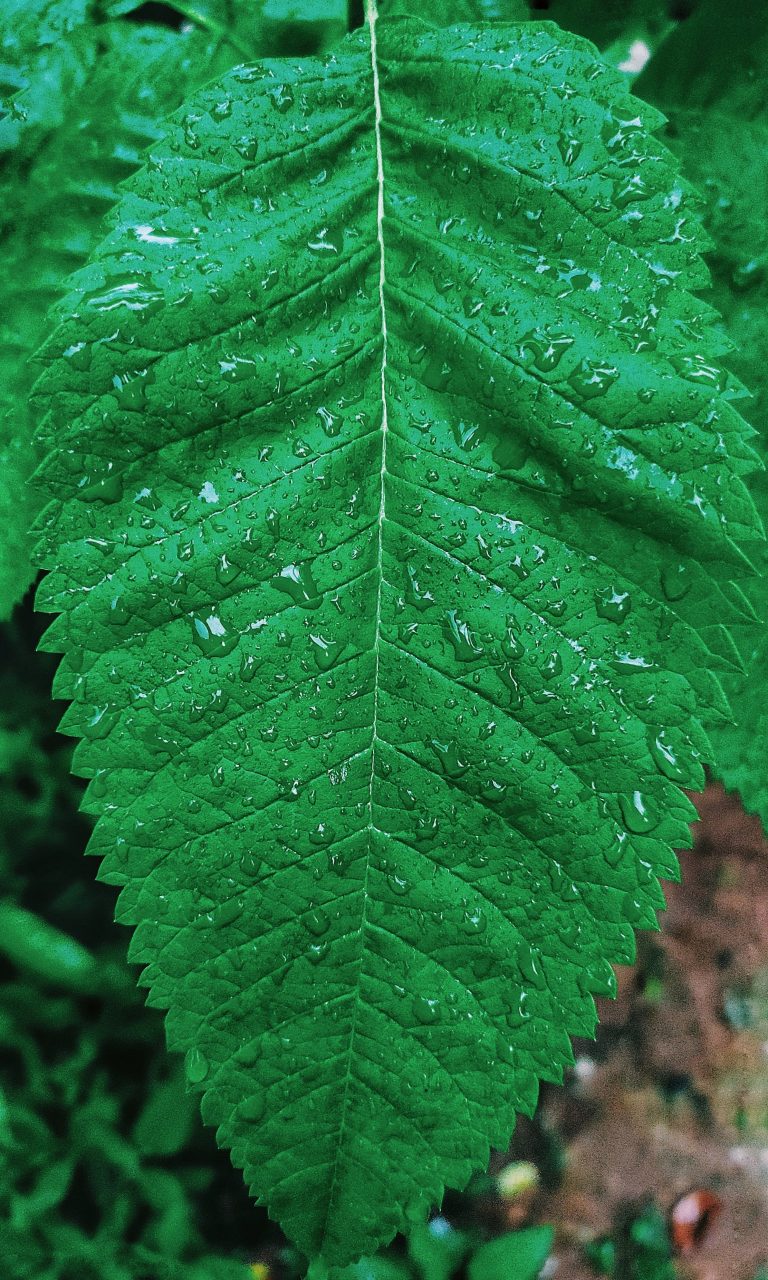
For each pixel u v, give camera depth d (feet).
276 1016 0.87
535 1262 1.20
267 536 0.85
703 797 1.46
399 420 0.85
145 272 0.83
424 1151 0.88
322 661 0.86
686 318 0.83
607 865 0.86
